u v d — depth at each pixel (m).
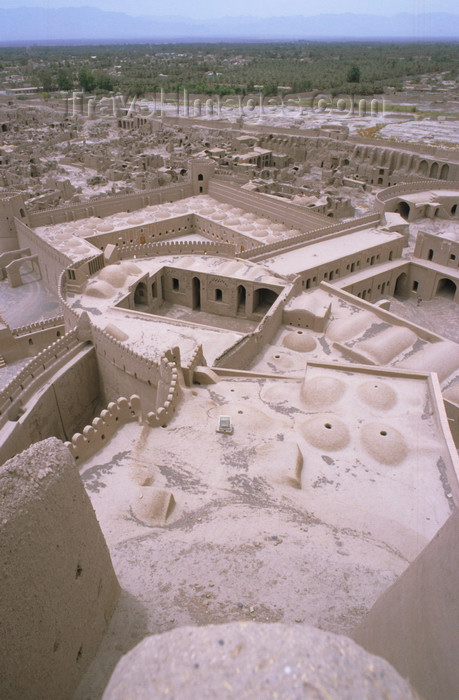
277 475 24.69
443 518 22.97
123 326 44.06
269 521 21.55
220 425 28.03
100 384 43.19
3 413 32.28
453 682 6.91
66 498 12.12
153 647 6.15
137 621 15.31
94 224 72.94
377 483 25.02
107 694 5.88
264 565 18.12
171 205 83.75
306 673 5.43
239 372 35.84
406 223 68.56
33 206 79.75
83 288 51.56
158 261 61.19
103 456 26.08
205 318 57.34
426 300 61.56
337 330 43.91
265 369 40.06
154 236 74.75
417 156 106.19
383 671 5.64
